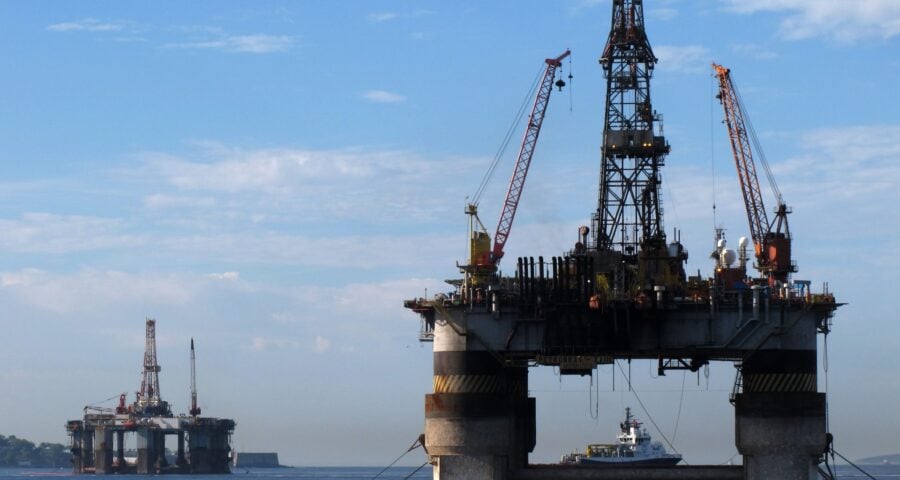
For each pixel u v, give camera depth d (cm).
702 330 11325
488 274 12456
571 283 11575
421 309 11812
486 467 11481
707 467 11569
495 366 11588
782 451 11225
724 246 12125
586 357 11394
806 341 11331
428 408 11650
